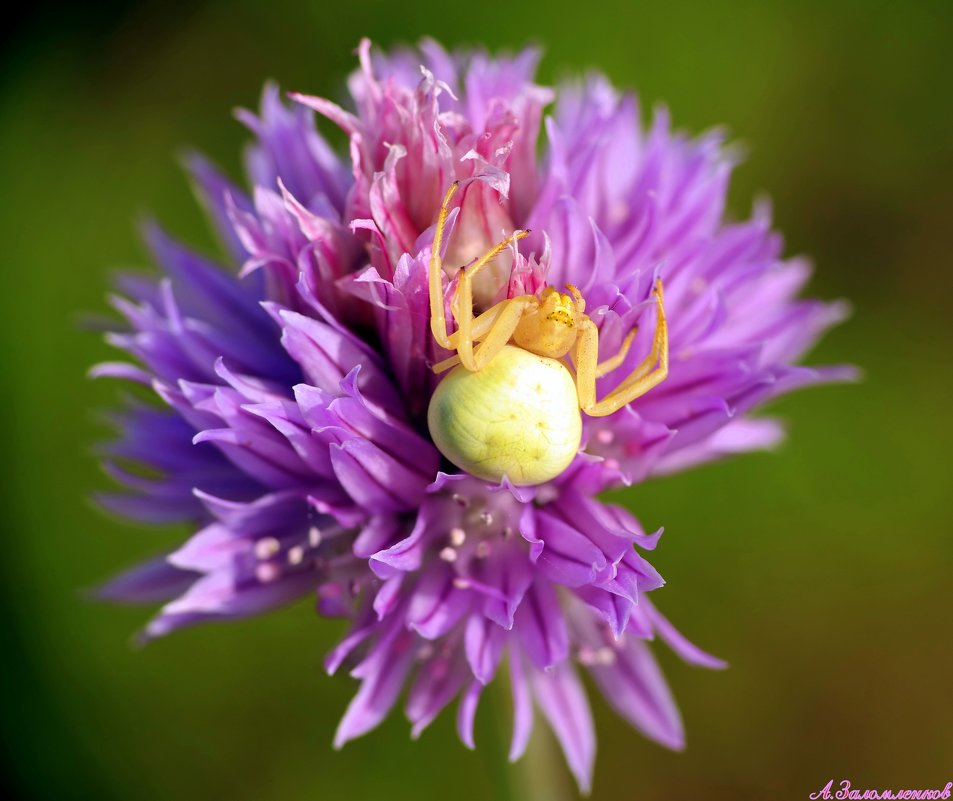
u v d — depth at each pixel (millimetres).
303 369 140
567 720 146
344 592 142
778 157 231
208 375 145
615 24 224
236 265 153
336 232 141
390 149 138
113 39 241
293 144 148
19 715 190
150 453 148
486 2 226
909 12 231
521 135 142
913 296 226
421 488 141
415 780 188
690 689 195
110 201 227
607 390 141
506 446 135
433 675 143
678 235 147
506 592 140
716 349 141
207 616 144
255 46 238
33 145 233
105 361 208
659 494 195
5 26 240
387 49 231
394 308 139
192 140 236
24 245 222
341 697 190
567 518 141
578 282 141
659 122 149
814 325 153
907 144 232
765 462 199
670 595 195
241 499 145
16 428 204
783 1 230
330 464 141
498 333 135
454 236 138
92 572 194
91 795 188
